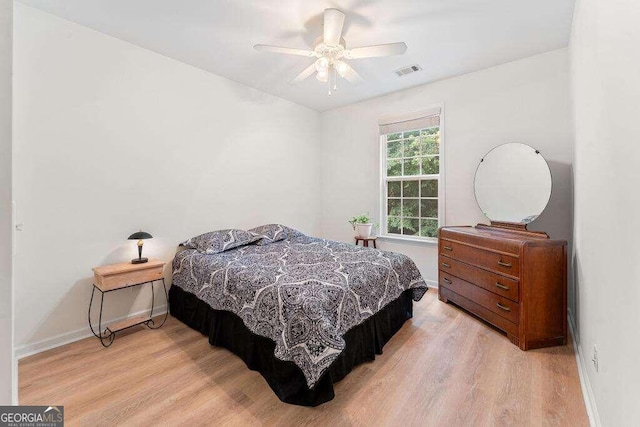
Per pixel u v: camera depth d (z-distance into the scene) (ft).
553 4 6.75
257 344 6.31
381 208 13.32
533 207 8.94
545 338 7.16
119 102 8.31
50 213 7.20
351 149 14.15
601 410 4.41
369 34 7.96
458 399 5.40
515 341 7.30
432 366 6.46
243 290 6.74
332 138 14.88
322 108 14.69
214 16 7.23
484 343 7.41
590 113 5.36
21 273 6.83
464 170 10.73
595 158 4.99
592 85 5.14
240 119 11.59
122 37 8.18
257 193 12.35
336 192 14.82
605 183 4.36
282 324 5.66
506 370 6.26
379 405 5.27
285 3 6.72
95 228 7.94
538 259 7.15
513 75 9.58
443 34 7.99
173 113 9.54
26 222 6.87
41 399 5.39
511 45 8.58
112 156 8.21
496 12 7.04
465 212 10.78
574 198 7.75
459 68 10.12
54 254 7.28
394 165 12.99
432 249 11.73
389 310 7.77
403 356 6.88
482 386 5.74
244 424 4.83
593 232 5.23
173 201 9.64
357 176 13.97
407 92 12.13
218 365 6.55
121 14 7.14
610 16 3.95
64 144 7.38
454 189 11.00
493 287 8.00
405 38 8.17
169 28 7.75
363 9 6.89
